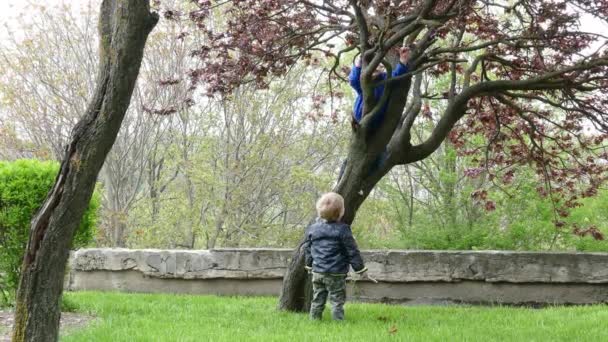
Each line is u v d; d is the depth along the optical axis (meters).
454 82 8.08
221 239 20.73
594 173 9.62
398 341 5.62
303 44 8.70
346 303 9.36
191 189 21.08
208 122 19.91
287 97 19.55
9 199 7.41
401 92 7.35
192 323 6.58
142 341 5.49
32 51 19.94
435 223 15.03
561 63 8.05
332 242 6.95
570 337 6.07
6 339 5.94
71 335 5.77
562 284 9.54
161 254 10.55
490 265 9.66
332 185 19.58
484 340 5.77
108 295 9.42
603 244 13.27
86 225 7.90
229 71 8.24
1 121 20.78
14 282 7.68
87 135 4.25
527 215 14.11
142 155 21.09
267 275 10.20
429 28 7.43
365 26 6.89
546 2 7.07
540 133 8.91
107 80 4.25
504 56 8.80
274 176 20.28
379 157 7.56
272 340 5.56
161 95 20.19
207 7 8.04
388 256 9.92
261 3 8.12
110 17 4.32
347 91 18.36
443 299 9.79
